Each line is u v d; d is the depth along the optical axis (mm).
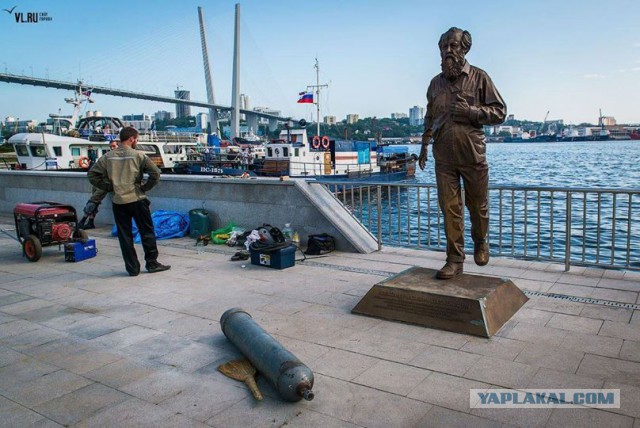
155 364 4645
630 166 66250
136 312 6105
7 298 6828
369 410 3732
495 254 8062
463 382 4098
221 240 10148
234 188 10508
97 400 4008
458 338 4988
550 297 6066
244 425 3594
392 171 41750
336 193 9711
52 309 6301
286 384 3836
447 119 5480
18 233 9398
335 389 4055
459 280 5770
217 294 6734
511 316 5449
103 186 7789
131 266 7793
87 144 32562
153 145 36000
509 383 4055
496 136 198500
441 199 5738
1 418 3773
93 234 11930
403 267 7789
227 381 4277
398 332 5207
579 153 122125
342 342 4984
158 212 11141
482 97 5355
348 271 7688
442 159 5621
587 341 4789
